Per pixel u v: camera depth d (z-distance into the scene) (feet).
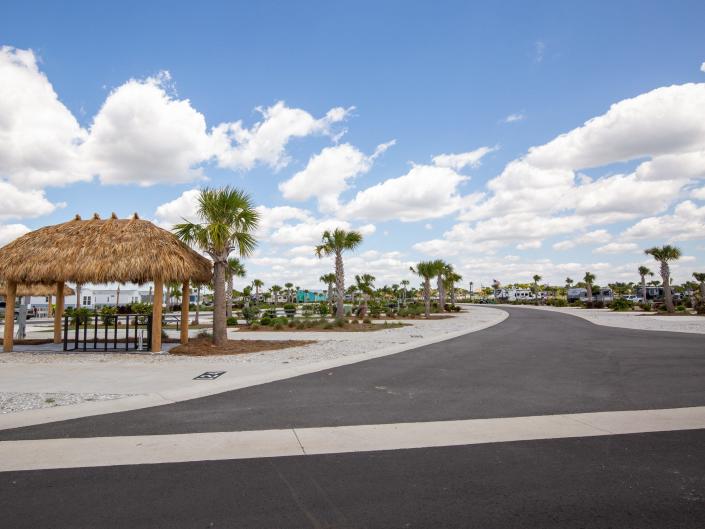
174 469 14.79
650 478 13.79
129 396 25.41
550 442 17.24
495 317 115.85
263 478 13.99
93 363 38.60
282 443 17.37
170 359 41.09
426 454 16.03
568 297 258.98
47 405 23.41
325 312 138.21
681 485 13.25
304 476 14.12
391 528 10.87
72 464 15.26
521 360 38.81
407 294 361.71
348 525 11.03
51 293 90.27
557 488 13.09
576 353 42.91
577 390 26.45
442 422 20.07
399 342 55.11
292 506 12.09
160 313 46.83
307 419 20.75
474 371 33.47
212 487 13.34
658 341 52.85
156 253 45.62
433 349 47.60
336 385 28.68
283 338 61.77
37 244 47.55
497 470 14.49
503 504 12.10
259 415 21.49
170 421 20.54
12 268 45.47
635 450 16.29
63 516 11.57
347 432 18.70
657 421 19.94
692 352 42.68
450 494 12.75
